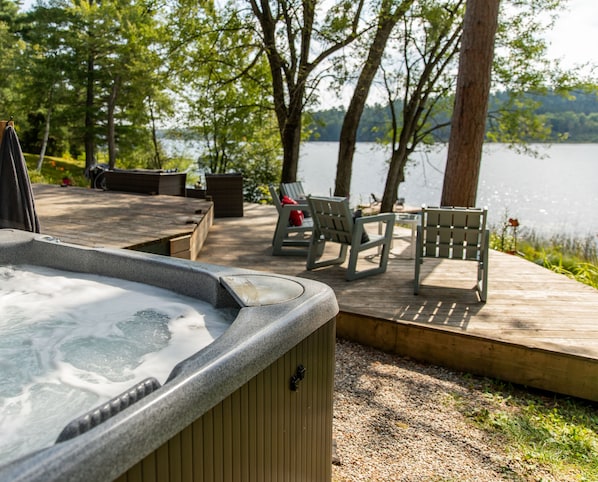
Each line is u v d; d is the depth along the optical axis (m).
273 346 1.27
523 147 11.68
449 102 12.09
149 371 1.60
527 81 10.59
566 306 3.39
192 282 2.17
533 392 2.68
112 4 15.69
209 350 1.16
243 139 13.16
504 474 1.87
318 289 1.73
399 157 11.73
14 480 0.69
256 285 1.80
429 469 1.89
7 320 2.08
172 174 8.10
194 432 1.00
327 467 1.70
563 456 2.00
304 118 11.21
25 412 1.39
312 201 4.16
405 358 3.02
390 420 2.25
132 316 2.04
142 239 4.02
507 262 4.78
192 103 13.70
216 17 9.47
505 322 3.06
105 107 18.52
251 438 1.20
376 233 6.28
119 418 0.86
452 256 3.62
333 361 1.69
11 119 3.36
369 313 3.20
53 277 2.59
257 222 7.04
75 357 1.74
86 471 0.77
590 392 2.53
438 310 3.29
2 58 16.14
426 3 9.66
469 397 2.52
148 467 0.88
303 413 1.48
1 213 3.36
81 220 5.05
